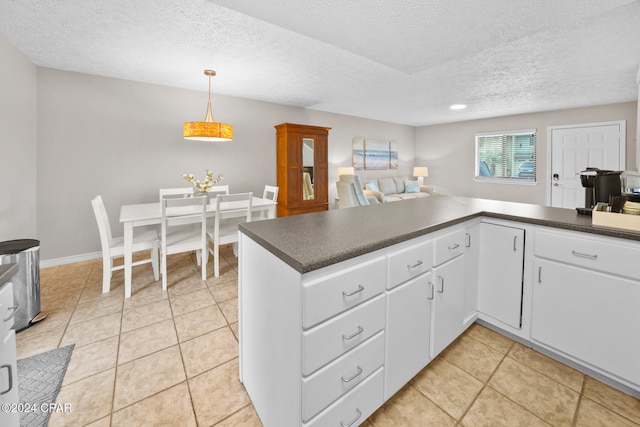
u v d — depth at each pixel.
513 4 1.74
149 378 1.54
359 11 1.81
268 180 4.82
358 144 6.25
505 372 1.55
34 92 3.00
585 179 1.81
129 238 2.50
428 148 7.38
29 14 2.11
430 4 1.74
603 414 1.29
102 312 2.24
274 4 1.72
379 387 1.21
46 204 3.17
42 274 3.01
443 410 1.32
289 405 1.02
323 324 0.97
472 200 2.56
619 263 1.35
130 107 3.58
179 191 3.63
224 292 2.61
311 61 3.00
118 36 2.44
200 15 2.12
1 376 0.86
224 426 1.26
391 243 1.20
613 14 2.09
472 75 3.46
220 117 4.27
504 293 1.80
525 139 5.92
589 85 3.85
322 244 1.11
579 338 1.51
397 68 2.76
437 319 1.53
